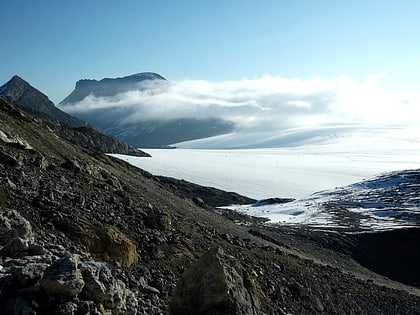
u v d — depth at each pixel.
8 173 23.59
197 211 51.88
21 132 41.91
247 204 130.25
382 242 77.38
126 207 27.31
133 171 69.56
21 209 19.11
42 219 18.91
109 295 11.12
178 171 183.88
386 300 37.88
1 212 15.70
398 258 73.12
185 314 14.08
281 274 31.58
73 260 11.09
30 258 12.43
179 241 25.58
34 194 21.69
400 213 100.12
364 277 55.28
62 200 22.97
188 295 14.34
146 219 26.81
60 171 30.80
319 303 29.14
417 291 57.44
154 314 14.12
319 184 182.50
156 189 56.97
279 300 26.55
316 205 112.94
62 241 17.66
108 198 28.56
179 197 62.94
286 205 118.25
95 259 18.11
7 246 13.21
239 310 14.19
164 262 21.81
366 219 95.81
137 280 18.05
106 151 195.25
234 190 160.75
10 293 10.50
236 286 14.70
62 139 59.28
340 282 37.88
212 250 15.18
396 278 66.88
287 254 42.31
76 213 21.14
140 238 23.09
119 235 20.16
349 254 70.69
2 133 34.47
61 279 10.45
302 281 32.50
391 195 119.31
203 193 136.50
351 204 113.56
